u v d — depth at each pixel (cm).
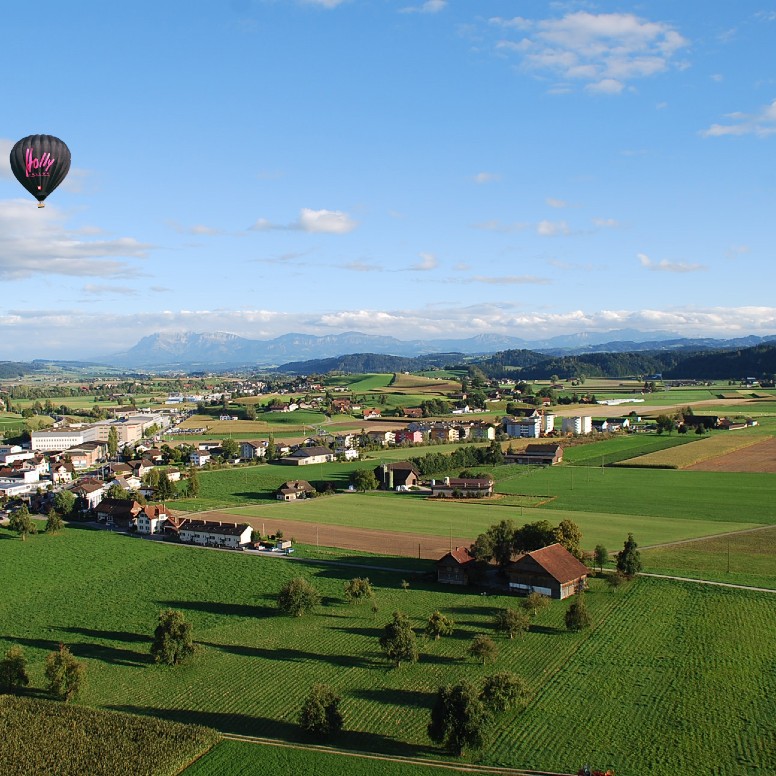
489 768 5894
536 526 11869
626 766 5881
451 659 8144
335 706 6512
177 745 6169
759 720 6562
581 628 8862
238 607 10206
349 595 10219
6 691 7512
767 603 9650
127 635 9125
